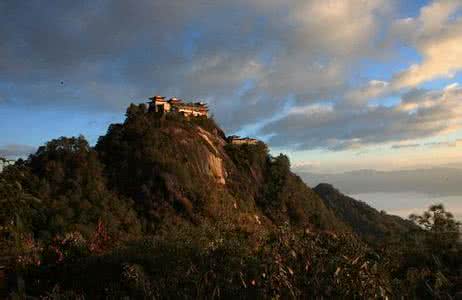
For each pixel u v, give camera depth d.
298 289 4.68
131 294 6.07
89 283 7.00
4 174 4.74
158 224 42.75
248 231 8.92
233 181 62.72
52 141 50.56
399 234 8.12
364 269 4.73
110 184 50.38
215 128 76.19
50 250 8.18
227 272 5.72
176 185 50.50
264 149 72.38
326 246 5.41
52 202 34.31
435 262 7.06
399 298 5.52
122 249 7.71
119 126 62.81
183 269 6.31
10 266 7.46
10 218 4.73
